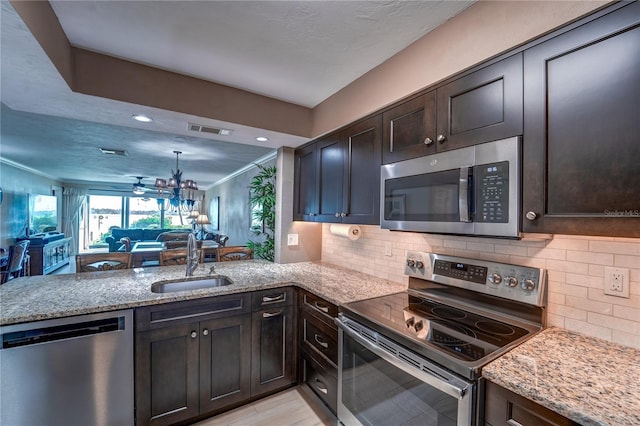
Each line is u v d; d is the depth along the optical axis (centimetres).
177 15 142
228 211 777
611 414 75
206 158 513
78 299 169
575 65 101
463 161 132
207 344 191
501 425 94
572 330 128
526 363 102
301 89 223
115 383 164
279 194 295
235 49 171
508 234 115
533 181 110
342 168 224
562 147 103
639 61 88
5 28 112
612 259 117
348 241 270
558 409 80
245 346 205
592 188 96
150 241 884
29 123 323
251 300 208
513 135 117
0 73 147
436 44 150
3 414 142
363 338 148
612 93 93
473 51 133
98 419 161
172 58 181
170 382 179
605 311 119
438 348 115
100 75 174
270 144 286
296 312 227
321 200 252
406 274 194
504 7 122
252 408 207
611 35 93
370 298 181
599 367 99
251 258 322
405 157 168
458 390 101
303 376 219
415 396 122
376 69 189
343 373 170
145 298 173
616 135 91
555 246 133
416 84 160
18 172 598
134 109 193
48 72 146
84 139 390
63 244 737
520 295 139
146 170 661
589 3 98
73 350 154
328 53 176
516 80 117
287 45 167
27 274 543
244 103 224
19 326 143
